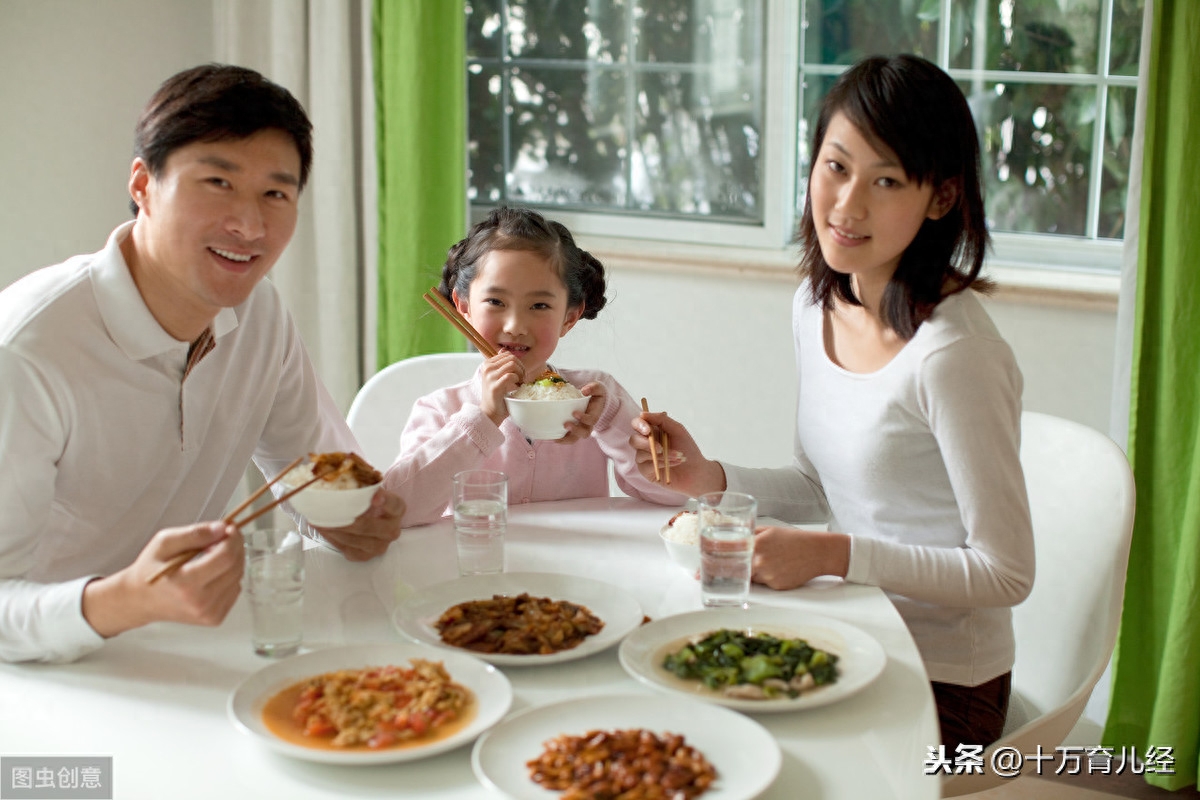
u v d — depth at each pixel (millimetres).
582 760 1006
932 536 1701
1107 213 2869
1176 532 2520
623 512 1823
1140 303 2475
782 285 3008
